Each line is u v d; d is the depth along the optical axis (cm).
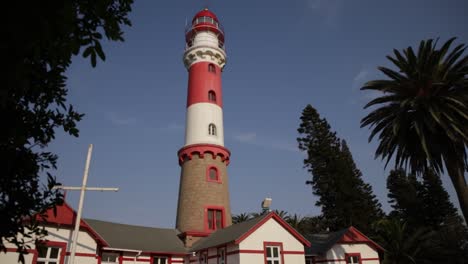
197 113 3959
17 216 634
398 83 2745
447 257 4434
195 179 3616
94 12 553
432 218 6025
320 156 5338
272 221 2678
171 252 3053
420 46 2730
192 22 4697
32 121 677
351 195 4938
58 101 696
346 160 5328
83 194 2044
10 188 639
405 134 2731
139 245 2980
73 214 2334
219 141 3888
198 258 3019
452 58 2578
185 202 3572
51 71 643
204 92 4075
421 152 2742
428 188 6200
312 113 5662
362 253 3375
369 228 4781
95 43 530
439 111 2473
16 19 432
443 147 2591
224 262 2616
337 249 3312
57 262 2192
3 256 1977
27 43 456
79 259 2300
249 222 2775
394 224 4119
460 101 2488
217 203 3562
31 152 673
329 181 5106
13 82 458
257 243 2544
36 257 2097
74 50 514
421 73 2584
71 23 477
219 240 2759
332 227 5025
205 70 4219
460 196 2502
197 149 3725
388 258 3928
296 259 2645
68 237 2284
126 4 631
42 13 446
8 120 628
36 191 667
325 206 5169
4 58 447
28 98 657
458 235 5075
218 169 3738
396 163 2864
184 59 4422
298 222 5178
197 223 3400
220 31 4616
